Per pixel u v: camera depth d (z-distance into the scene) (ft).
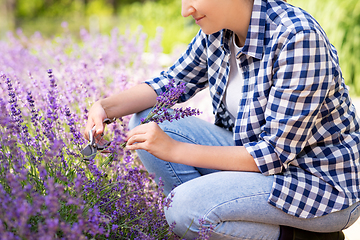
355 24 13.84
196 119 5.37
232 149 4.02
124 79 7.33
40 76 8.13
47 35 25.31
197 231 3.88
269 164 3.89
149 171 5.01
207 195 3.86
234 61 4.61
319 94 3.74
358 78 13.64
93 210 3.13
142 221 4.07
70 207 3.42
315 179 3.93
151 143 3.86
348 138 4.10
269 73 3.96
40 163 3.88
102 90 7.57
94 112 4.66
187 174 4.86
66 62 8.81
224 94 4.88
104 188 3.84
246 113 4.24
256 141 4.21
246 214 3.85
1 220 2.76
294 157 3.85
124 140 4.00
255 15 4.01
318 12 15.26
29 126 5.17
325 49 3.78
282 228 4.05
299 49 3.70
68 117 4.57
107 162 4.09
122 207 4.04
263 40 4.06
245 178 3.97
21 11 43.73
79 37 25.70
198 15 4.06
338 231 4.27
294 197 3.85
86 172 4.39
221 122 5.37
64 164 3.88
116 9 46.42
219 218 3.84
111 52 10.56
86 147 4.07
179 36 27.30
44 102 5.41
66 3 46.03
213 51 4.79
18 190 2.76
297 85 3.72
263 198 3.86
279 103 3.81
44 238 2.58
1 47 12.23
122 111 4.97
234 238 3.98
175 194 4.06
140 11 36.29
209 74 4.95
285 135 3.77
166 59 18.06
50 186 2.79
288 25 3.84
